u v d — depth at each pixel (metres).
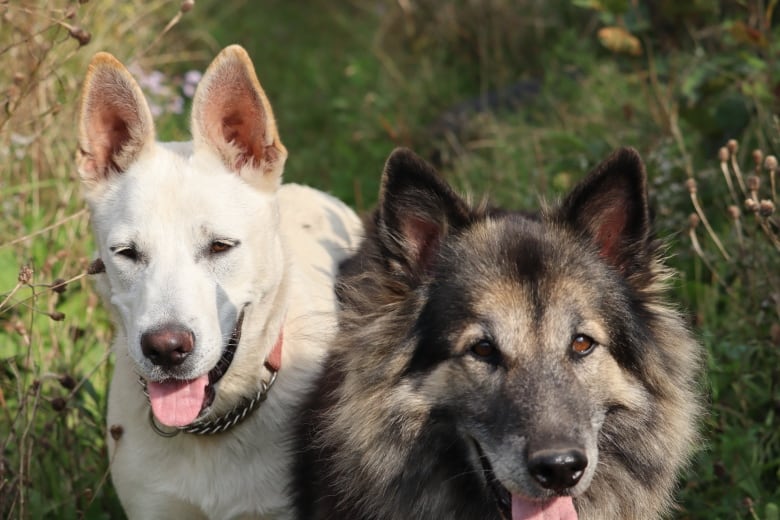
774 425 1.84
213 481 1.69
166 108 2.47
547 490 1.52
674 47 2.42
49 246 1.98
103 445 1.82
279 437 1.72
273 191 1.70
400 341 1.61
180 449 1.69
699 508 1.78
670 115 2.22
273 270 1.69
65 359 1.90
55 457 1.82
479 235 1.62
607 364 1.58
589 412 1.55
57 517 1.78
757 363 1.89
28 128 2.13
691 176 2.07
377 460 1.63
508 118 2.65
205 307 1.62
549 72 2.83
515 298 1.57
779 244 1.79
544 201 1.70
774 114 2.08
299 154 2.92
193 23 3.55
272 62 3.63
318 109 3.22
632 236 1.62
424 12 3.35
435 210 1.63
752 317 1.91
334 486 1.66
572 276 1.59
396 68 3.19
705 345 1.87
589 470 1.53
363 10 3.94
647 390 1.62
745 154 2.13
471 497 1.64
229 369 1.68
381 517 1.64
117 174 1.67
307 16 4.14
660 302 1.64
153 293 1.61
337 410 1.65
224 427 1.69
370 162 2.78
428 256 1.63
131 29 2.55
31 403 1.85
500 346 1.56
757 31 2.07
